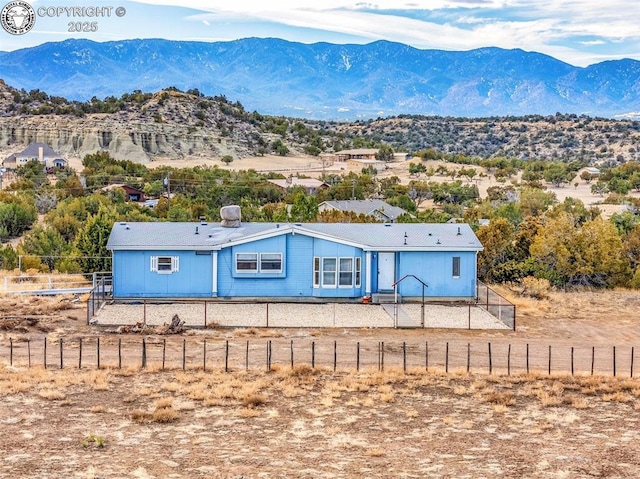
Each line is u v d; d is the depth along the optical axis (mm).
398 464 21891
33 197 101562
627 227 76188
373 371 31859
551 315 44969
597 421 26438
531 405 28078
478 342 37625
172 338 37469
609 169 175875
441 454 22859
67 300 45438
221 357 33969
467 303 46812
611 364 34188
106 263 55594
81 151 199875
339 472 21156
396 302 43031
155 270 45906
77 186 115688
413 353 35250
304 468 21406
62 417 25719
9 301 44562
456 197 132750
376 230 48688
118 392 28656
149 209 90438
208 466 21422
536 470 21594
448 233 48406
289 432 24656
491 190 135875
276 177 143250
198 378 30391
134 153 196625
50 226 75938
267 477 20641
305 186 128375
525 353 35688
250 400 27516
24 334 37531
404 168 190625
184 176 130375
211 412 26562
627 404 28484
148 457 22078
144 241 45844
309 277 46375
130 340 36750
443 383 30469
